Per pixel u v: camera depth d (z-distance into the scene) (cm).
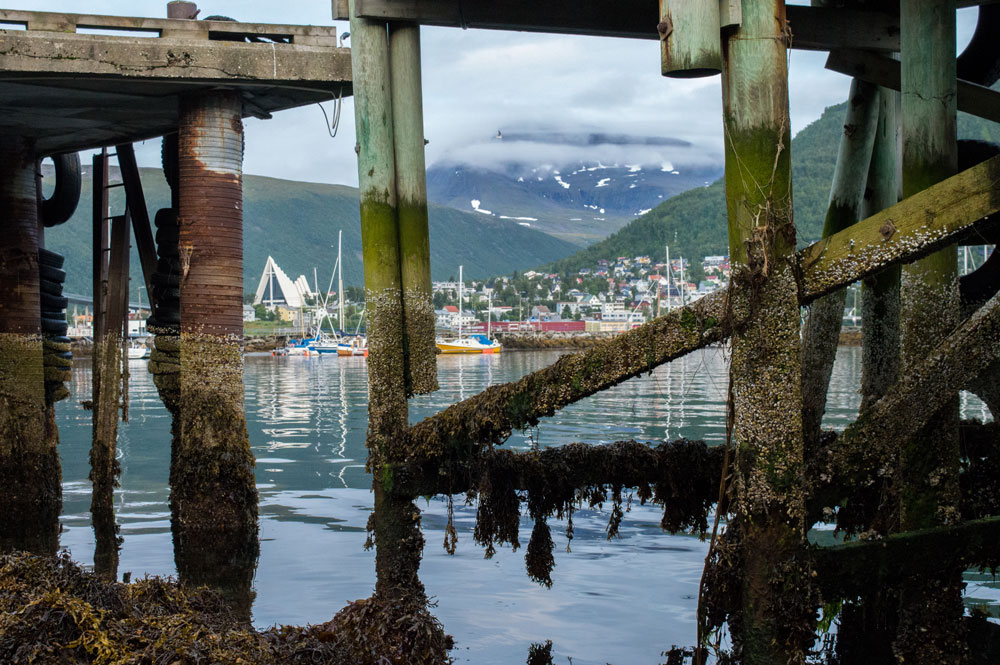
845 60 919
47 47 1073
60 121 1307
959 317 665
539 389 744
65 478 1574
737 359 612
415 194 916
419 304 911
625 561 1013
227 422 1125
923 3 688
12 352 1280
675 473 870
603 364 698
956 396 650
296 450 2022
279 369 7188
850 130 949
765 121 598
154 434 2252
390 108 914
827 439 920
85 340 9081
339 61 1136
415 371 903
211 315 1130
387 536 865
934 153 688
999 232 716
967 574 922
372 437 881
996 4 1003
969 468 772
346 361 9275
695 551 1051
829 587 612
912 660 653
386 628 652
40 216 1498
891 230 599
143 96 1185
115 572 975
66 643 594
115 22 1105
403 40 916
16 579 649
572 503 902
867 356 898
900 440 631
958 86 890
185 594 715
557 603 869
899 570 634
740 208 606
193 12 1191
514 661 728
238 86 1139
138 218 1352
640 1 910
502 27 914
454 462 838
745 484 610
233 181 1155
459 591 908
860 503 840
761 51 598
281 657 606
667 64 614
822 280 607
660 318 663
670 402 3114
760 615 601
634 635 786
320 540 1126
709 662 725
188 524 1112
